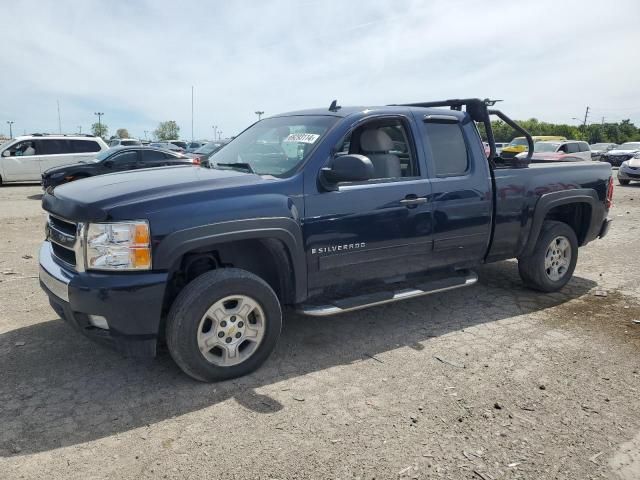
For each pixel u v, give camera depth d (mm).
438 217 4375
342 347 4102
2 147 17656
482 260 4910
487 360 3891
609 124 88062
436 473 2582
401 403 3244
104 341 3252
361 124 4082
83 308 3109
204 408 3160
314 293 3863
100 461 2641
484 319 4770
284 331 4422
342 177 3570
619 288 5820
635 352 4066
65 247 3340
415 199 4207
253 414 3100
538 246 5285
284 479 2525
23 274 6051
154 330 3184
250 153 4297
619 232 9469
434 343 4203
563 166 5363
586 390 3447
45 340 4109
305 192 3682
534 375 3654
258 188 3514
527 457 2721
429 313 4910
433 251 4441
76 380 3480
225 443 2807
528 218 5043
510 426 3006
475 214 4629
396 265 4250
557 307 5137
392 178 4184
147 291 3092
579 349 4113
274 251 3662
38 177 17922
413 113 4422
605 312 5000
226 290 3361
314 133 4004
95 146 18688
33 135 18641
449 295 5469
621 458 2725
